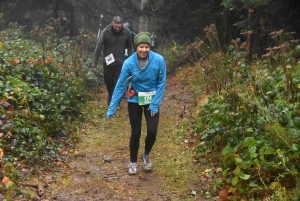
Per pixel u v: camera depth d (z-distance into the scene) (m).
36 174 5.29
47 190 4.97
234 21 12.84
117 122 8.45
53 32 15.27
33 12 21.19
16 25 17.66
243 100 5.68
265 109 5.24
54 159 5.93
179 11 14.89
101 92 11.66
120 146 6.87
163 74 5.42
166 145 6.83
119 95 5.48
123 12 18.77
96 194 4.97
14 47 10.61
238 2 9.92
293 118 5.17
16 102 6.60
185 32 14.90
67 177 5.39
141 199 4.88
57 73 9.25
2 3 19.38
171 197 4.93
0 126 5.70
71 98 8.52
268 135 5.04
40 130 6.14
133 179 5.47
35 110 6.86
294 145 4.51
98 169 5.80
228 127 5.83
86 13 20.92
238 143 5.41
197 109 8.44
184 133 7.34
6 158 5.16
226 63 7.62
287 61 7.19
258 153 4.81
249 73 7.21
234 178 4.56
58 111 7.33
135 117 5.54
